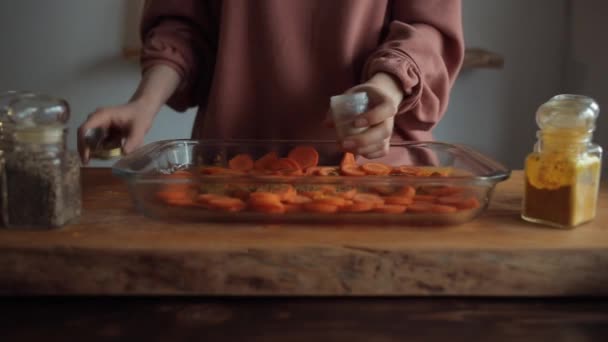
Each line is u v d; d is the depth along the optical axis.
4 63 2.00
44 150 0.74
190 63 1.04
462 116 2.04
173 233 0.73
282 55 0.99
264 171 0.87
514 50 2.00
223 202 0.75
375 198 0.76
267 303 0.69
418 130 0.98
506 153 2.06
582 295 0.71
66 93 2.02
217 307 0.68
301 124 1.01
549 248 0.70
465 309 0.68
